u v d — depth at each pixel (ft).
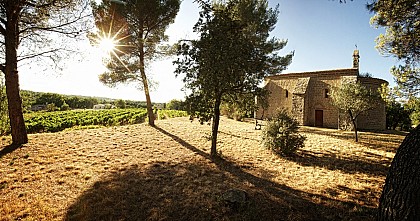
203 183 19.77
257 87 26.94
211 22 24.99
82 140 34.73
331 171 24.67
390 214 7.08
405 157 7.28
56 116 93.20
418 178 6.56
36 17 28.73
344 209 15.39
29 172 20.71
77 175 20.71
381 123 73.51
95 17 44.70
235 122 78.74
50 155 25.88
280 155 31.30
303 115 79.92
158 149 32.32
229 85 25.44
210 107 27.25
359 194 18.20
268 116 93.61
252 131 54.70
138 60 51.78
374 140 47.03
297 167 26.05
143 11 47.03
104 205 15.33
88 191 17.49
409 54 26.89
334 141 44.91
